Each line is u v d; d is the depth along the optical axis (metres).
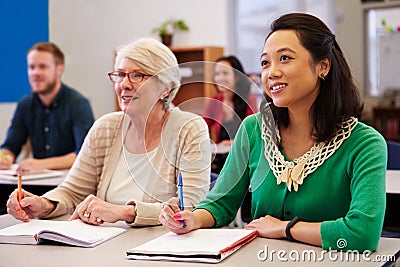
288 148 1.93
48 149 4.05
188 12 6.48
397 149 3.12
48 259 1.68
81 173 2.36
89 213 2.04
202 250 1.62
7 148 4.03
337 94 1.86
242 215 2.79
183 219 1.82
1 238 1.88
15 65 5.64
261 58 1.88
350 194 1.83
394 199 2.52
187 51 6.31
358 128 1.86
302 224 1.76
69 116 3.99
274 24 1.86
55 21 6.24
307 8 6.40
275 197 1.92
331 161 1.85
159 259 1.63
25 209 2.18
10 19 5.60
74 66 6.55
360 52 6.23
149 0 6.60
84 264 1.61
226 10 6.34
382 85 6.19
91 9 6.69
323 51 1.82
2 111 5.56
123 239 1.88
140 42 2.19
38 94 4.04
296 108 1.89
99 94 6.74
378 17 6.17
